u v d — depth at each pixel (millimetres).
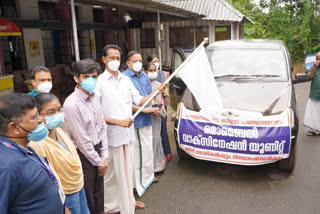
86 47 12383
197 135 4043
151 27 14828
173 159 4844
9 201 1408
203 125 4008
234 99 4207
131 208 3232
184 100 4520
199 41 14352
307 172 4258
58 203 1595
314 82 5566
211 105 3461
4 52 8758
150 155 3871
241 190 3777
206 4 14734
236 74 4902
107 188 3260
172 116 7129
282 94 4246
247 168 4441
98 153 2727
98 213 2902
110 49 2941
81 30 12195
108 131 3047
